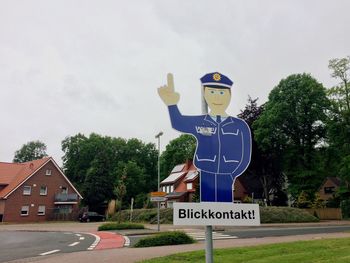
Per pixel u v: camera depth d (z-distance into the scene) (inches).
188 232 967.6
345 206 1802.4
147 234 979.3
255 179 2385.6
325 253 443.5
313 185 1907.0
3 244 738.8
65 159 3437.5
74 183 3314.5
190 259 428.5
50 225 1717.5
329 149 1931.6
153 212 1691.7
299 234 845.2
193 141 3245.6
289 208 1536.7
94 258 478.3
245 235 844.0
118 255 505.0
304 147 1971.0
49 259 479.8
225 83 243.8
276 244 552.1
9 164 2363.4
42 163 2283.5
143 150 3730.3
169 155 3277.6
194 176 2177.7
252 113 2170.3
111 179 2824.8
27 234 1053.2
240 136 239.3
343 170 1790.1
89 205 2719.0
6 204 2102.6
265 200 2155.5
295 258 405.7
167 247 611.2
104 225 1203.9
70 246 673.6
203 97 239.5
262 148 1982.0
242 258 422.0
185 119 233.1
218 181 231.1
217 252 474.9
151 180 3629.4
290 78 2023.9
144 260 433.1
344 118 1846.7
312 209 1862.7
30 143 4175.7
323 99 1943.9
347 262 371.2
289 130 2005.4
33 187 2224.4
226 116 240.1
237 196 2364.7
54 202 2284.7
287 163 1978.3
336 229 1030.4
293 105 1977.1
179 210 218.1
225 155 234.8
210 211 221.8
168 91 234.8
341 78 1892.2
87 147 3356.3
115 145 3624.5
